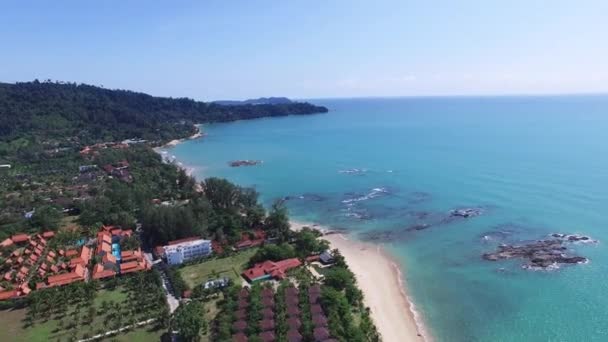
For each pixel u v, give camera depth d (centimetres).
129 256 16038
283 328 10956
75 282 13950
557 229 17850
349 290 12850
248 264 15625
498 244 16838
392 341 11125
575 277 13938
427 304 12900
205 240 16788
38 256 16662
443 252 16475
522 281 13900
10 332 11456
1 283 14438
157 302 12550
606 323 11488
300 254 15962
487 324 11750
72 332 11344
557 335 11106
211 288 13400
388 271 15175
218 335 10875
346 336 10606
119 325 11456
